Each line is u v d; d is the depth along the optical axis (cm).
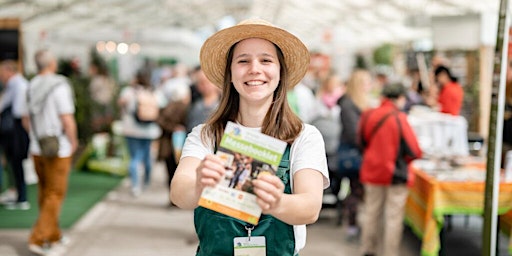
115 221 711
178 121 743
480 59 923
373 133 521
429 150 663
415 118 738
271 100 220
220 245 210
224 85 226
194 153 217
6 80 757
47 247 569
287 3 1526
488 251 363
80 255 564
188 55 1684
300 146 212
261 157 184
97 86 1224
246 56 214
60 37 1408
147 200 845
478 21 905
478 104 941
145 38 1435
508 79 498
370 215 546
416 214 548
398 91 520
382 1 1191
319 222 725
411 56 1050
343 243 629
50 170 559
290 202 188
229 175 184
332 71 939
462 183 479
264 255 209
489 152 360
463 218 759
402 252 593
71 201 826
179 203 200
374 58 2186
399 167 516
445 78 800
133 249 591
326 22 1825
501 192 459
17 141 761
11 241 612
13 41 819
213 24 1998
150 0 1280
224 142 185
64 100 549
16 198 807
